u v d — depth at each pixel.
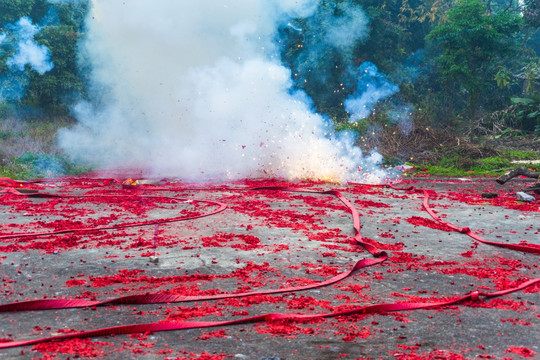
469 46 23.86
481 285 5.06
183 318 4.07
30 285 4.84
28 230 7.16
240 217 8.33
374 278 5.25
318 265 5.68
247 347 3.59
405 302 4.48
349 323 4.03
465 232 7.46
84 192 11.32
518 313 4.28
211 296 4.53
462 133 23.28
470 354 3.51
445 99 26.81
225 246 6.42
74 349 3.47
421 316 4.19
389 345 3.65
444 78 24.94
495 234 7.45
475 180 14.45
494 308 4.39
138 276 5.18
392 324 4.02
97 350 3.48
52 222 7.74
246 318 4.01
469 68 24.44
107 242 6.49
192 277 5.13
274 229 7.46
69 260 5.67
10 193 10.63
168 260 5.75
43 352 3.42
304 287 4.84
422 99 25.78
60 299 4.32
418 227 7.87
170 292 4.65
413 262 5.86
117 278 5.05
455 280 5.22
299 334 3.81
